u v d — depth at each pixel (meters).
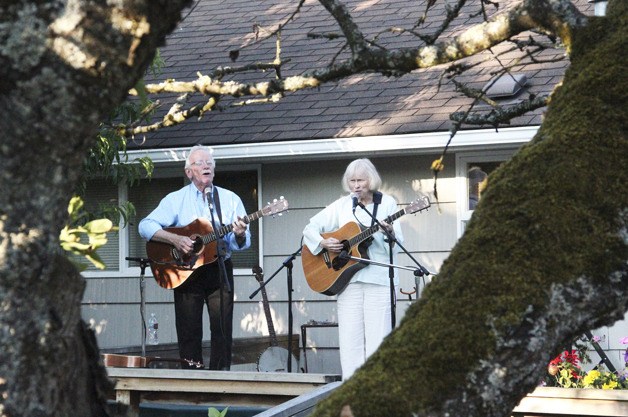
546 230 2.61
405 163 14.24
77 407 2.49
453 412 2.50
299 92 15.33
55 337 2.31
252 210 15.16
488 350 2.51
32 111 2.21
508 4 16.33
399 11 17.08
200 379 8.93
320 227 11.09
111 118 12.45
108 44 2.23
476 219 2.72
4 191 2.23
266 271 14.98
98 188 15.77
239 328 15.07
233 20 18.31
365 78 15.36
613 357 12.91
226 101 15.46
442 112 13.76
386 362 2.59
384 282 10.78
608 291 2.60
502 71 4.65
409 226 14.20
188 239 11.44
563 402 8.69
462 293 2.59
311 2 18.41
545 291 2.55
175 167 15.38
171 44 17.72
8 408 2.27
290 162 14.92
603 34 3.00
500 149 13.76
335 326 13.84
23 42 2.19
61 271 2.32
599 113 2.78
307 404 5.86
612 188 2.67
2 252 2.23
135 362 10.07
